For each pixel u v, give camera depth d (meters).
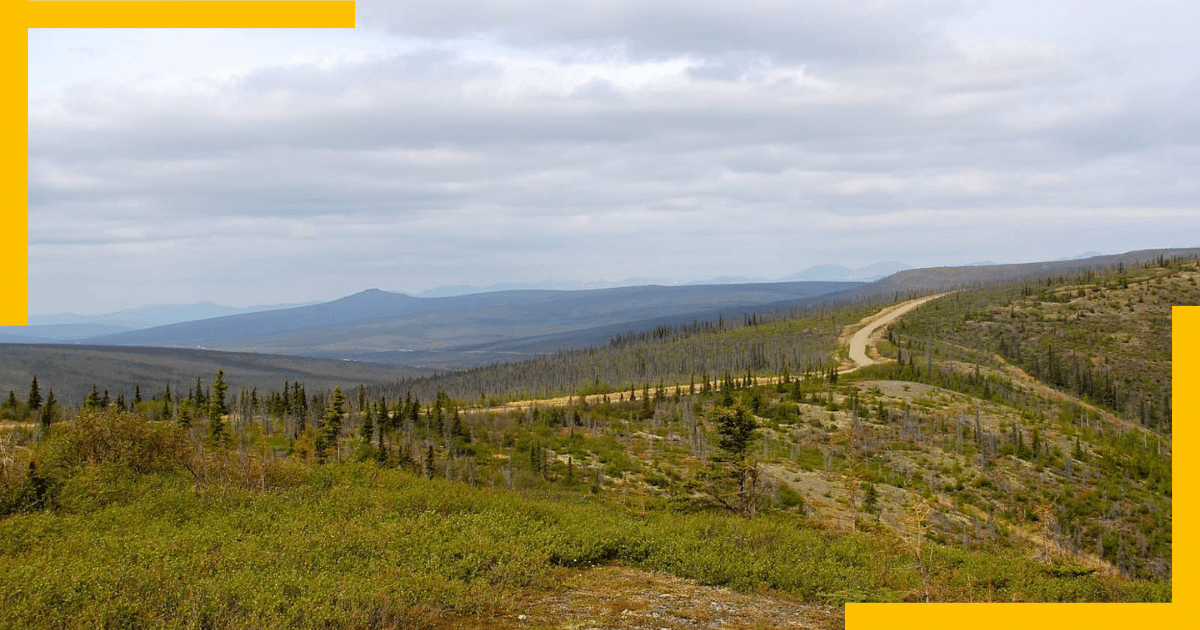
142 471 32.50
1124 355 188.38
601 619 17.41
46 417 71.19
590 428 110.31
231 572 18.19
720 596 20.16
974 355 194.38
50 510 26.34
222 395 82.06
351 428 89.31
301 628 15.09
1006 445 106.62
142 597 16.14
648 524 28.89
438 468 69.12
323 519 25.22
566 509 31.61
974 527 69.88
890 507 67.62
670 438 101.88
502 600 18.19
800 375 168.00
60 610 15.45
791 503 61.09
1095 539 77.25
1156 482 98.50
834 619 18.80
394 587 17.70
